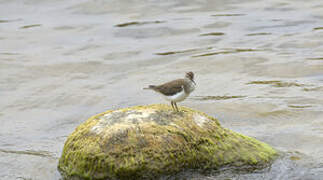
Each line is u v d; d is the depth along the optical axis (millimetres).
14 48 21953
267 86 16734
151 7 27328
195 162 9836
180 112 10656
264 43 21484
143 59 20531
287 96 15625
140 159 9430
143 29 24188
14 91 17531
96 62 20234
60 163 10445
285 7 26359
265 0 27812
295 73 17828
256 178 9914
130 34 23719
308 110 14250
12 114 15578
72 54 21234
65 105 16312
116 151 9508
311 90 16000
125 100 16516
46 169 11047
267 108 14695
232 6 27062
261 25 23875
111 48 21938
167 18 25562
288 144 11812
